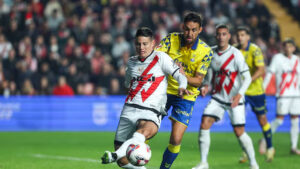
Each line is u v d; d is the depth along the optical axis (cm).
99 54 5238
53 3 5831
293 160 2697
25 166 2377
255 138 3994
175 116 1880
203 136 2277
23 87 4847
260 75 2594
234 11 6488
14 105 4691
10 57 5134
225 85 2289
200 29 1834
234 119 2286
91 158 2708
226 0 6381
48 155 2886
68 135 4231
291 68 3097
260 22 6344
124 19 5753
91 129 4741
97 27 5569
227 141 3738
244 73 2256
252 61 2622
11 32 5478
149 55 1664
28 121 4706
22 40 5406
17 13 5631
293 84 3108
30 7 5728
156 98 1659
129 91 1706
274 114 4697
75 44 5412
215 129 4675
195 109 4681
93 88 4975
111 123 4769
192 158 2638
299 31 7181
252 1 6700
